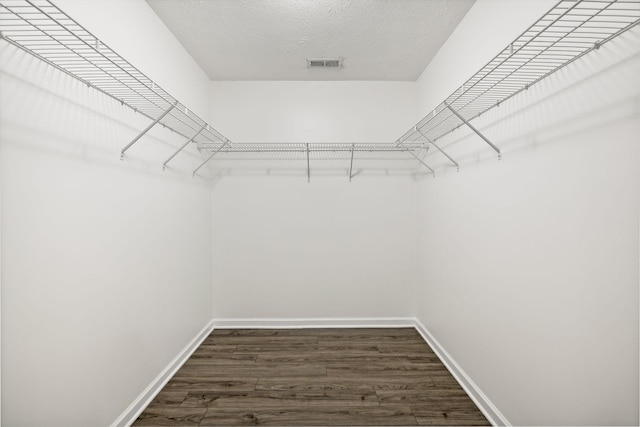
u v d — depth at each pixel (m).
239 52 2.55
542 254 1.32
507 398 1.58
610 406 1.02
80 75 1.38
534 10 1.36
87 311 1.40
